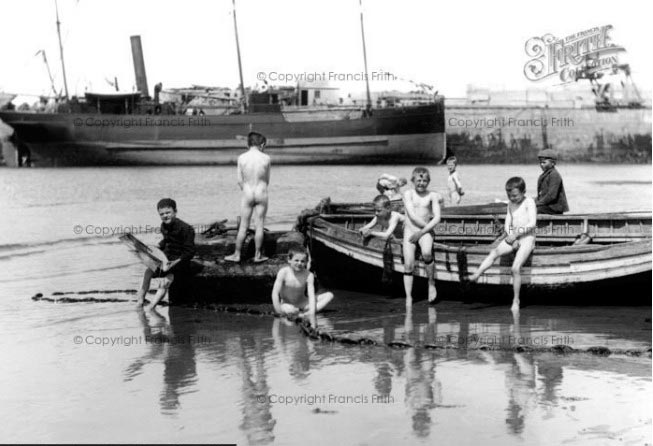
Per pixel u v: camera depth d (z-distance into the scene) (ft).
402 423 20.92
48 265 59.16
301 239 43.37
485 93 342.03
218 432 20.44
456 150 326.65
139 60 279.90
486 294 39.96
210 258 41.60
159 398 23.56
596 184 164.14
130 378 25.85
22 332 33.83
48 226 89.66
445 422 21.01
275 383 25.02
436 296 41.37
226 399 23.40
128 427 20.86
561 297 38.81
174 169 252.42
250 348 30.22
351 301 41.19
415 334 32.19
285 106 260.01
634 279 36.86
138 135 265.13
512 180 37.17
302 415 21.70
